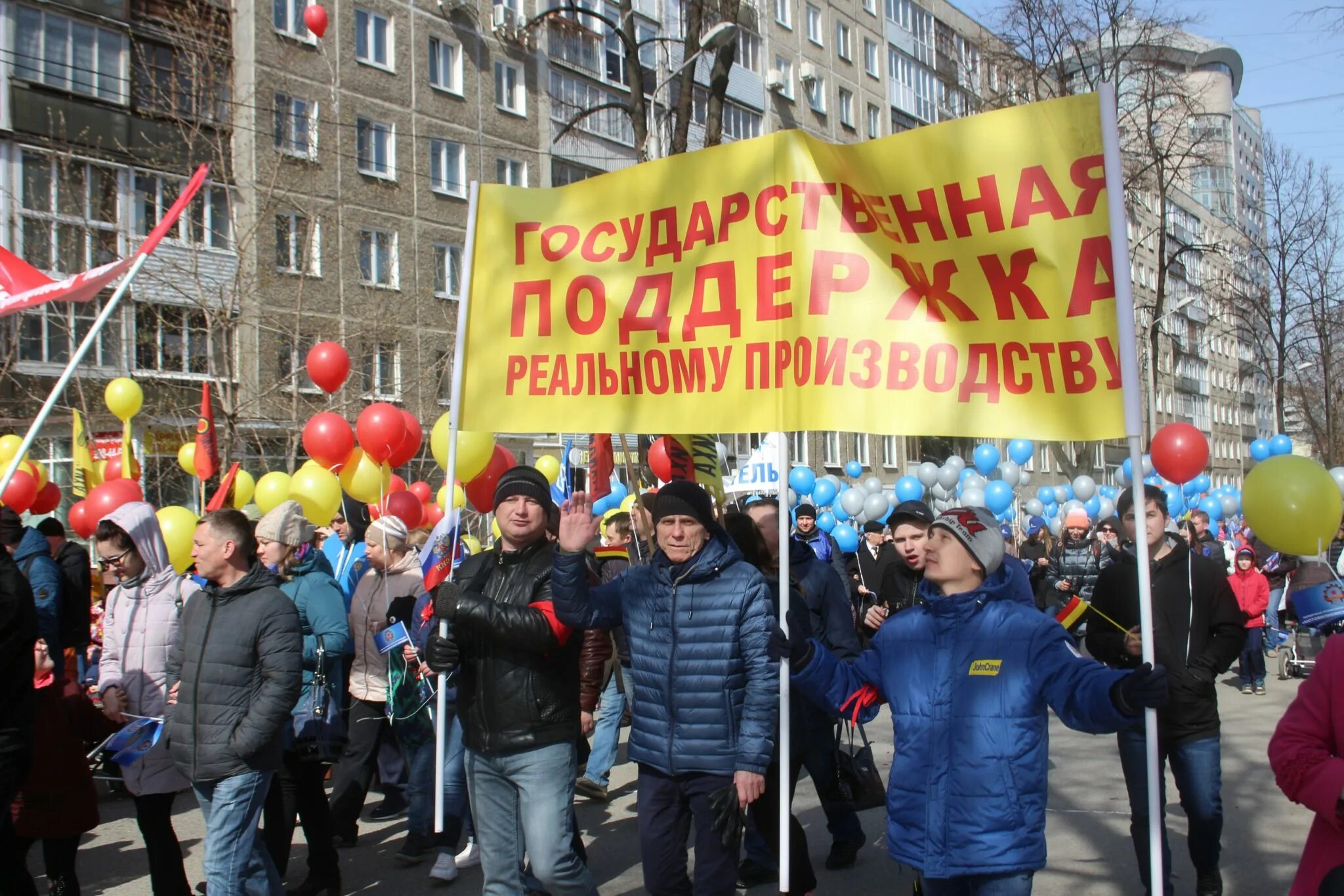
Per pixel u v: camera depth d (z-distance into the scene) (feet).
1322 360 139.74
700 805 12.57
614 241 13.98
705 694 12.63
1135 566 15.79
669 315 13.43
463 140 90.02
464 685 13.56
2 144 61.05
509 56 93.71
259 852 14.16
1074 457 125.90
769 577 16.31
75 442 32.17
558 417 14.19
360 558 27.09
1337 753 8.98
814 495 44.86
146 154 65.82
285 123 75.92
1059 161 11.39
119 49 65.87
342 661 19.43
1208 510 58.13
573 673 13.47
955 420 11.72
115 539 17.06
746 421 12.74
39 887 18.61
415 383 78.28
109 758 17.12
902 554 18.99
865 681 11.24
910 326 11.98
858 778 17.28
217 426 54.70
